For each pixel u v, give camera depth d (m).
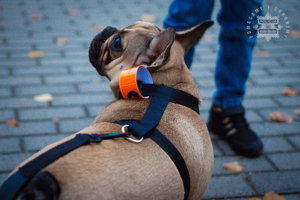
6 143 2.66
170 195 1.29
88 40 4.71
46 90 3.50
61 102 3.32
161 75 1.66
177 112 1.54
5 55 4.14
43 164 1.13
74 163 1.15
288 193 2.33
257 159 2.69
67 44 4.57
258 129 3.09
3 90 3.42
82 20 5.36
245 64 2.76
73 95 3.46
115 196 1.14
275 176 2.49
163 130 1.44
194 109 1.65
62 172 1.12
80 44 4.59
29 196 1.08
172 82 1.66
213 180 2.43
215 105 2.96
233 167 2.54
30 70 3.87
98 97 3.46
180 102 1.60
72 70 3.96
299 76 4.16
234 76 2.80
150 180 1.24
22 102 3.26
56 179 1.10
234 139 2.77
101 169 1.17
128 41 1.75
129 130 1.38
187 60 2.58
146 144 1.34
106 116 1.58
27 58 4.12
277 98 3.65
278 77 4.11
